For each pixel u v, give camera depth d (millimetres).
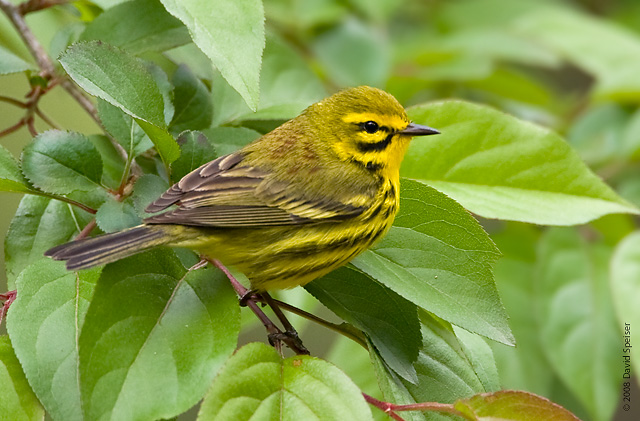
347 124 10547
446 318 8672
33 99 10758
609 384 13570
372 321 9016
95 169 9070
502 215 10258
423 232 9289
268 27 12438
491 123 10734
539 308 13914
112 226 8766
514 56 17328
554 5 19406
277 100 12078
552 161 10633
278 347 8656
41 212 9805
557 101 18562
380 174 10664
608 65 17109
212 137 10406
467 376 9344
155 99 8797
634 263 12398
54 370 8094
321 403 7754
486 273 8953
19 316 8297
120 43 10250
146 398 7570
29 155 8875
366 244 9328
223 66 8234
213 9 8391
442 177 10805
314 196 10008
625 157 16172
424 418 8938
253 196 9711
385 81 16578
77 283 8711
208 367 7758
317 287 9508
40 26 12633
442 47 17047
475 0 19359
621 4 20969
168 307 8148
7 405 8055
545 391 14031
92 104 11047
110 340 7746
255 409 7645
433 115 10797
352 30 16875
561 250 14195
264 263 9664
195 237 9125
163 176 10070
